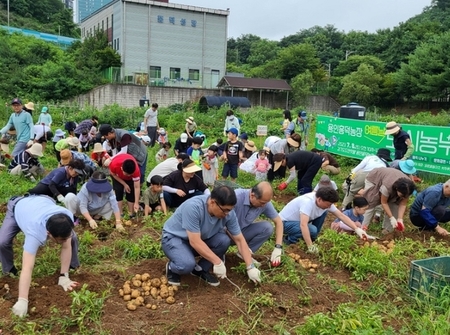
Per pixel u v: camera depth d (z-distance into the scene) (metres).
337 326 3.60
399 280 5.05
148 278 4.84
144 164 8.20
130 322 4.02
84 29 52.03
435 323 3.91
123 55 39.06
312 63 48.84
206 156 9.81
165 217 7.00
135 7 38.88
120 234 6.39
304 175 8.56
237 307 4.30
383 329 3.76
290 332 3.97
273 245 6.11
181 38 40.78
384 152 8.41
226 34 42.50
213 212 4.35
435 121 26.81
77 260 4.98
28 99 32.41
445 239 6.58
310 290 4.78
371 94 43.09
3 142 11.50
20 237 6.05
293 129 12.29
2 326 3.90
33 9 67.31
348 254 5.42
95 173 6.56
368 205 6.82
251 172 10.62
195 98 37.00
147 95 34.69
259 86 39.03
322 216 6.21
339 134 13.28
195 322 4.02
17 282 4.71
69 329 3.92
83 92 34.44
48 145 14.41
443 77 39.19
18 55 39.25
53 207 4.27
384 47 56.44
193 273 4.98
